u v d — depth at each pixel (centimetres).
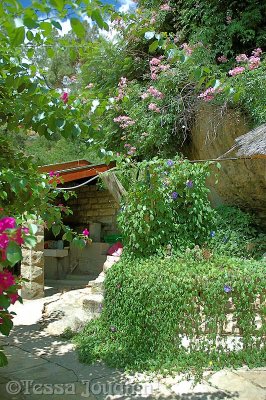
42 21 173
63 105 254
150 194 499
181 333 397
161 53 730
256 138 454
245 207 643
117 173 527
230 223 593
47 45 241
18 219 272
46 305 614
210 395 314
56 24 174
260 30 646
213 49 662
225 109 611
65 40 247
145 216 507
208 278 402
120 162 521
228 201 660
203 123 651
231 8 658
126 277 446
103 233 991
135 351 409
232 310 396
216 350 383
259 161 577
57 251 939
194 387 329
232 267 432
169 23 743
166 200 515
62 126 242
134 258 507
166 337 396
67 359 404
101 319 484
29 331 505
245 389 322
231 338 390
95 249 949
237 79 548
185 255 488
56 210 299
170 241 516
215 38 665
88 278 918
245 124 591
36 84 239
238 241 560
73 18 170
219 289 394
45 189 296
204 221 546
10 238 165
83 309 549
